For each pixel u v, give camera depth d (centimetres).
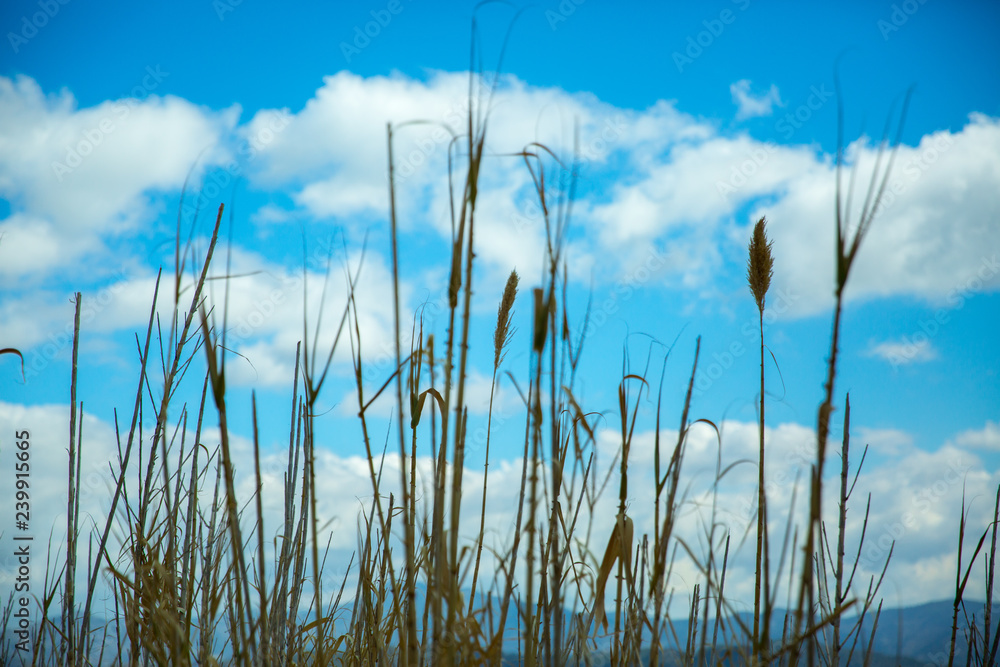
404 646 221
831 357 159
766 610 196
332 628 304
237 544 204
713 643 226
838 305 156
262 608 210
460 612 224
